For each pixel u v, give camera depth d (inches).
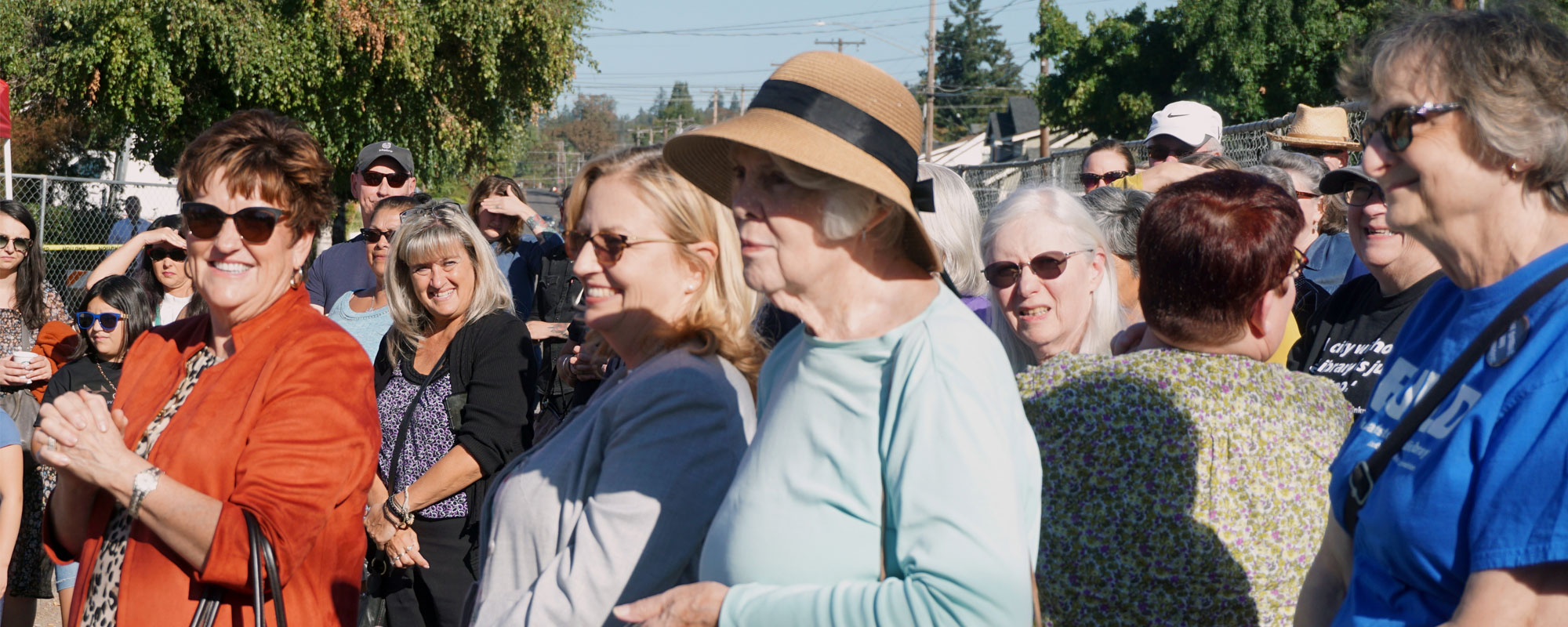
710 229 74.1
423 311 140.8
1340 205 161.3
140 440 85.4
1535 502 47.7
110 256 201.8
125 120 630.5
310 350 83.7
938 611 49.0
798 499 54.2
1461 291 58.6
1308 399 74.9
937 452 50.3
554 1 708.0
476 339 134.8
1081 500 72.4
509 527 74.4
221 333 88.2
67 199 510.3
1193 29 833.5
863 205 53.1
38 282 200.8
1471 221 52.9
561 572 67.7
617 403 70.6
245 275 83.9
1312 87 781.3
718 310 74.2
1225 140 269.6
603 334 76.8
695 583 63.3
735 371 73.2
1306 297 143.9
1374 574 58.4
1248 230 71.9
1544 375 48.9
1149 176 173.2
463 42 681.6
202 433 80.9
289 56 590.9
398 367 141.6
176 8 573.0
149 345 94.0
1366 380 114.7
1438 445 53.1
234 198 82.7
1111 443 71.9
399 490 135.3
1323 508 72.4
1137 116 972.6
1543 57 50.1
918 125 56.9
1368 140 56.4
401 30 618.5
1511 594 48.8
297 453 79.4
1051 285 103.7
